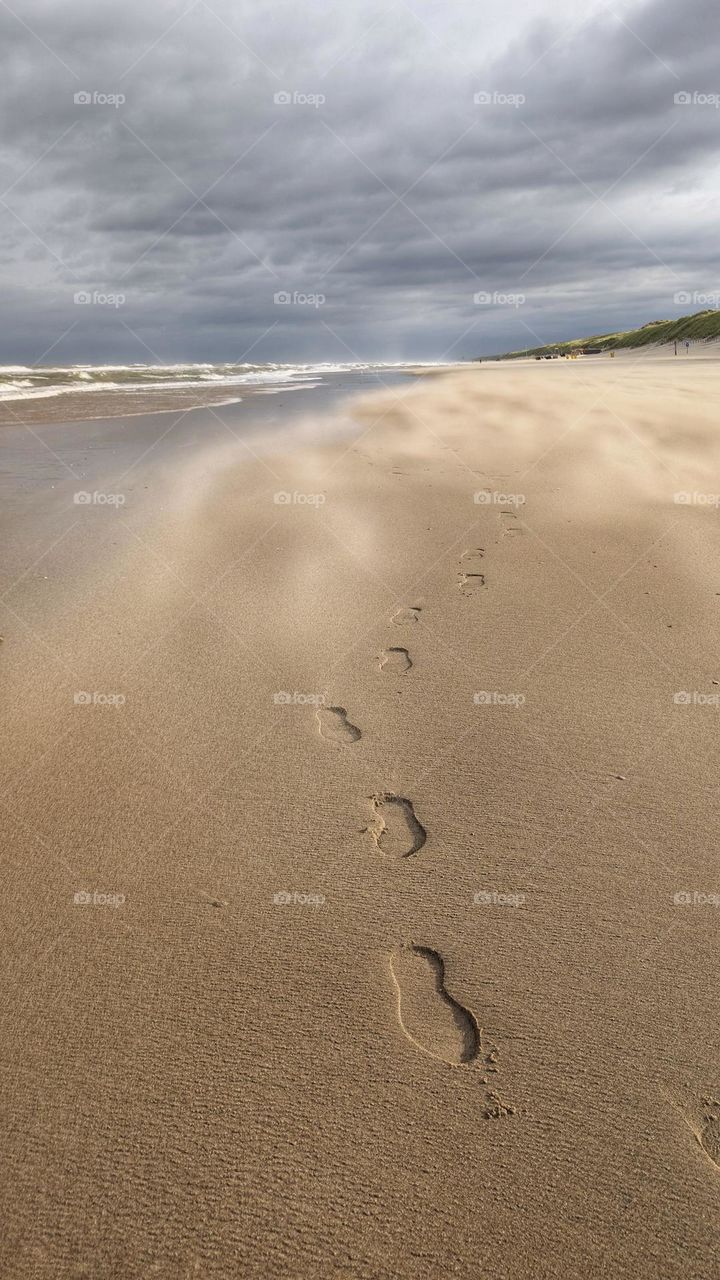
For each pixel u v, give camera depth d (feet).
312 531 24.44
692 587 18.99
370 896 9.61
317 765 12.23
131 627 17.24
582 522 24.76
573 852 10.27
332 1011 8.06
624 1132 6.78
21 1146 6.77
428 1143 6.73
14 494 29.66
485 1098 7.11
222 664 15.56
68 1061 7.54
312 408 64.23
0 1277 5.86
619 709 13.65
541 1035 7.74
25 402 73.56
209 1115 7.01
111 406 68.90
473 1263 5.91
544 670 15.12
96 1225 6.20
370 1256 5.97
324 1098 7.14
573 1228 6.10
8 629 17.02
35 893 9.65
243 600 18.85
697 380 77.61
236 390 99.25
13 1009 8.08
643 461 33.12
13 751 12.51
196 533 24.29
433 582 19.98
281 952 8.80
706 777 11.69
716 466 31.60
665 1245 5.98
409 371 198.90
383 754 12.50
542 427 44.60
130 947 8.87
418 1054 7.57
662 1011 7.96
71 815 11.07
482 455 36.65
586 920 9.17
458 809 11.17
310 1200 6.32
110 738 12.92
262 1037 7.77
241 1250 6.02
